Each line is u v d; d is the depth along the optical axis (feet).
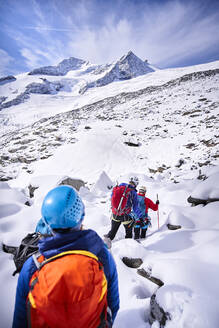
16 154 65.51
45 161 55.16
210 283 5.79
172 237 10.42
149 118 85.92
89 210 15.66
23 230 11.85
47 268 2.63
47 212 2.96
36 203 17.10
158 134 66.33
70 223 2.94
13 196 16.35
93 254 2.97
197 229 11.21
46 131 87.56
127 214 11.09
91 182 41.14
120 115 100.63
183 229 11.32
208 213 13.14
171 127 69.92
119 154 55.72
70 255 2.75
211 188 14.98
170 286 5.98
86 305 2.43
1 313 6.43
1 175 52.06
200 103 85.61
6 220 12.46
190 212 13.85
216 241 8.36
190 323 4.73
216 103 78.59
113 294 3.61
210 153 41.65
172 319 5.04
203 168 30.60
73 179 26.40
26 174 51.26
